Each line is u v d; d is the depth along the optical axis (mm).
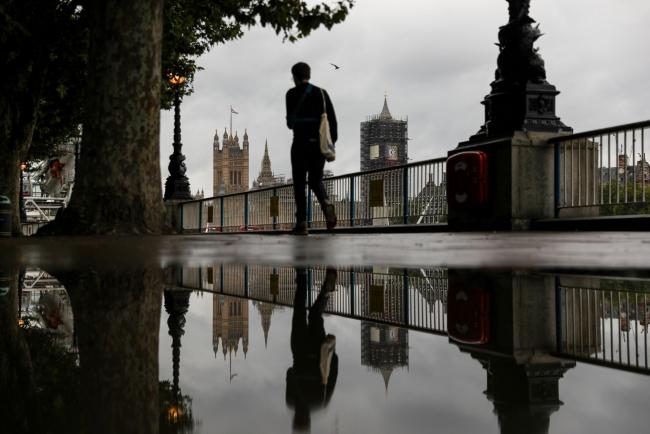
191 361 1381
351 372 1267
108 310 2266
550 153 11898
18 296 2680
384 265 4398
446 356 1453
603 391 1095
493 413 942
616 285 3006
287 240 7984
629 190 10555
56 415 944
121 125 8945
